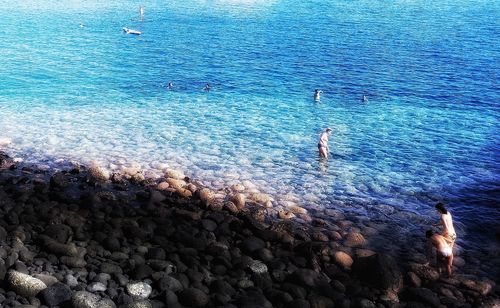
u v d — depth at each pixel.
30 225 15.03
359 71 46.88
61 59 49.91
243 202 18.33
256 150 25.62
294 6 100.69
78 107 33.56
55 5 96.69
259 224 15.80
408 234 16.73
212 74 45.12
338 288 12.41
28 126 28.77
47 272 11.94
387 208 18.89
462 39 63.78
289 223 16.66
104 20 78.62
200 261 13.32
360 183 21.42
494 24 76.06
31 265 12.23
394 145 26.77
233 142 26.88
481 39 63.59
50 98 35.75
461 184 21.42
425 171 22.95
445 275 13.85
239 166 23.19
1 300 10.35
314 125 30.50
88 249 13.50
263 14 88.44
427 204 19.34
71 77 42.69
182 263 13.09
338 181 21.61
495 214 18.42
